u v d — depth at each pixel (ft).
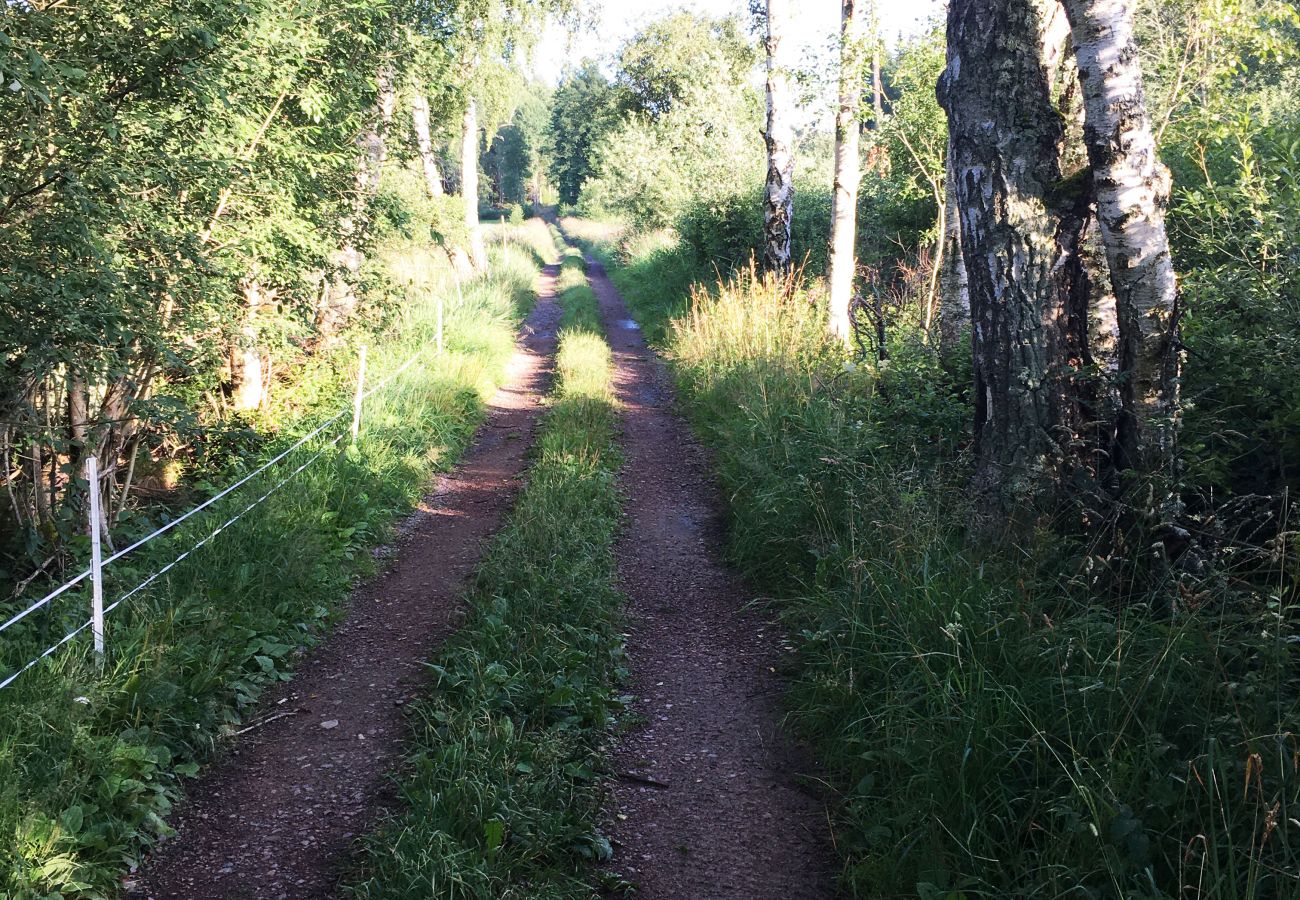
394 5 31.19
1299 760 10.45
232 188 22.58
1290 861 9.85
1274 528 15.44
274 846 12.61
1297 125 22.82
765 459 27.04
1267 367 16.70
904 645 15.26
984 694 13.15
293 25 22.49
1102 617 14.34
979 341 18.51
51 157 16.51
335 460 27.76
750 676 17.80
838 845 12.60
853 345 39.09
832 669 16.05
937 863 11.34
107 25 16.89
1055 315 17.63
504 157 281.54
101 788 12.50
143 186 19.40
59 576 19.85
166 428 22.91
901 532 17.28
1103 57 15.35
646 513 27.94
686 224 75.25
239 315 25.44
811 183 78.13
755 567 22.52
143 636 16.06
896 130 52.60
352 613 20.75
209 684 15.71
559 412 38.06
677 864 12.43
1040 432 17.57
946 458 20.98
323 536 23.00
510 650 17.22
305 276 28.84
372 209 32.07
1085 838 10.62
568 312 74.90
